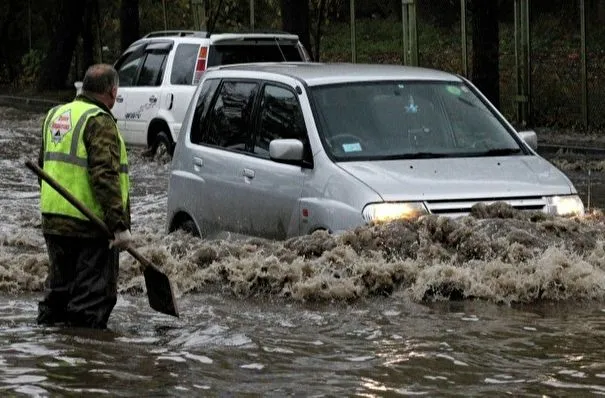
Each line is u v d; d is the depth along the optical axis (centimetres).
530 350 980
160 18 4831
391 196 1243
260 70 1482
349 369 927
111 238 1035
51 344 1005
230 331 1057
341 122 1349
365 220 1238
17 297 1232
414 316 1105
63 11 5275
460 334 1035
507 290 1166
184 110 2620
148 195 2267
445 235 1229
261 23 4272
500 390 868
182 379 900
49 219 1054
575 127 3036
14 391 864
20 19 5925
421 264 1202
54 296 1074
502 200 1275
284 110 1398
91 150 1034
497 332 1041
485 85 3002
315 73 1433
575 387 873
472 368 927
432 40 4031
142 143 2748
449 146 1359
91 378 902
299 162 1330
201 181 1498
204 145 1523
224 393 862
